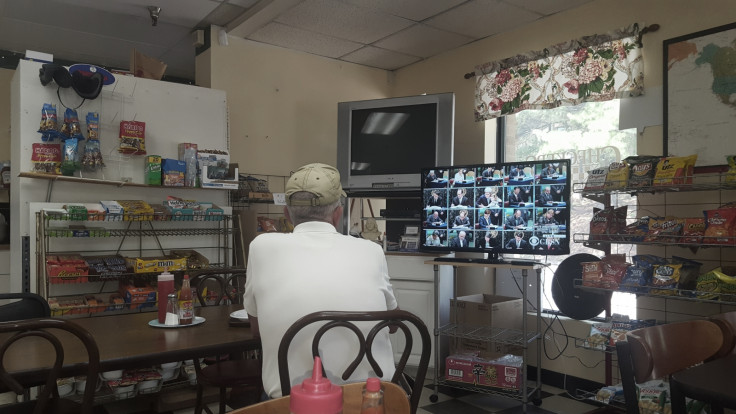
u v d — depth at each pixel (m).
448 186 3.60
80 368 1.50
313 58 4.79
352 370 1.40
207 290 3.33
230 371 2.34
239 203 4.32
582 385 3.50
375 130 4.25
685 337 1.65
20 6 4.01
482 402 3.35
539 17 3.89
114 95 3.42
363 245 1.58
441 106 4.02
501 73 4.10
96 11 4.09
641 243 2.76
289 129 4.64
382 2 3.68
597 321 3.49
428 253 3.82
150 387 3.07
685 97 3.07
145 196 3.55
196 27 4.38
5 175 4.83
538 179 3.27
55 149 3.12
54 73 3.12
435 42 4.45
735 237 2.41
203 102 3.79
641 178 2.78
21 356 1.58
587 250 3.69
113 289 3.33
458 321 3.63
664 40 3.18
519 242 3.33
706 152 2.97
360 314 1.39
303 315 1.45
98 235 3.13
